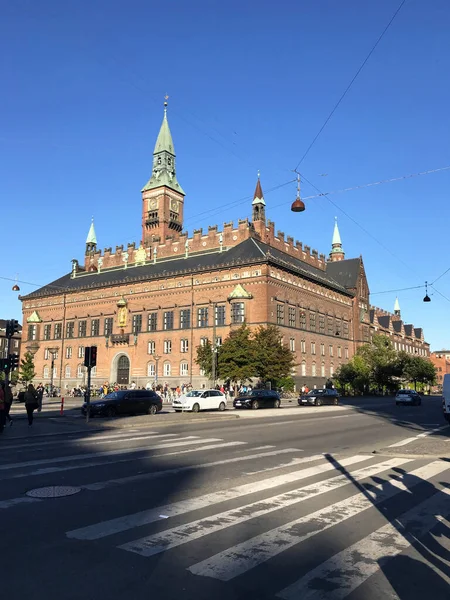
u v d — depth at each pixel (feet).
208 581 18.49
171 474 38.04
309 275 242.37
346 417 104.53
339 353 273.33
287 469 40.93
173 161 319.27
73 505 28.78
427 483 36.11
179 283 240.32
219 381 209.87
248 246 230.48
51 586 17.93
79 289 281.74
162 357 240.53
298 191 75.66
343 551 21.83
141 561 20.29
